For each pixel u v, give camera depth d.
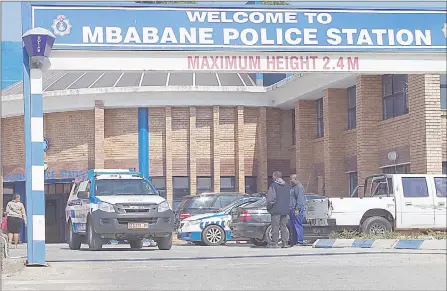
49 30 18.52
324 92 39.69
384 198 27.02
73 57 18.70
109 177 27.61
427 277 15.88
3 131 48.00
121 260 20.69
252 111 44.81
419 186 27.30
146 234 25.67
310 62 19.72
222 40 19.25
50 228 47.59
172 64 19.14
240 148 44.09
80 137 44.97
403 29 20.05
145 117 44.09
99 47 18.69
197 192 43.94
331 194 38.84
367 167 35.78
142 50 18.89
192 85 44.00
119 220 25.47
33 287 14.63
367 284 14.91
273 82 45.66
